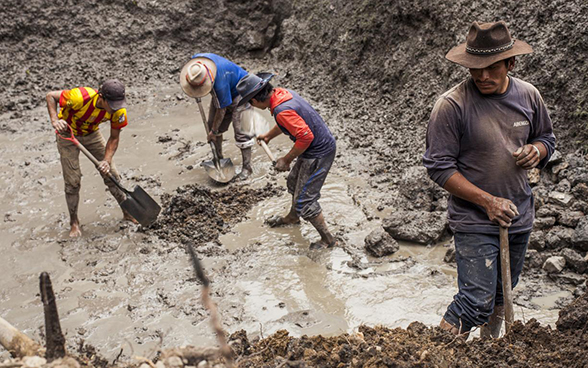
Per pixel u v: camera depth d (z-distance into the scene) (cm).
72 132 567
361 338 314
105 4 1082
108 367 256
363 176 675
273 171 704
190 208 618
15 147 815
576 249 495
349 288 488
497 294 369
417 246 543
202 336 441
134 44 1059
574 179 560
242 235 582
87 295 499
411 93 783
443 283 486
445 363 280
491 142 331
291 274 513
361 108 826
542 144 347
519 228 348
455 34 748
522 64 669
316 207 540
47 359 223
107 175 576
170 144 796
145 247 569
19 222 631
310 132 507
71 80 1007
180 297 490
